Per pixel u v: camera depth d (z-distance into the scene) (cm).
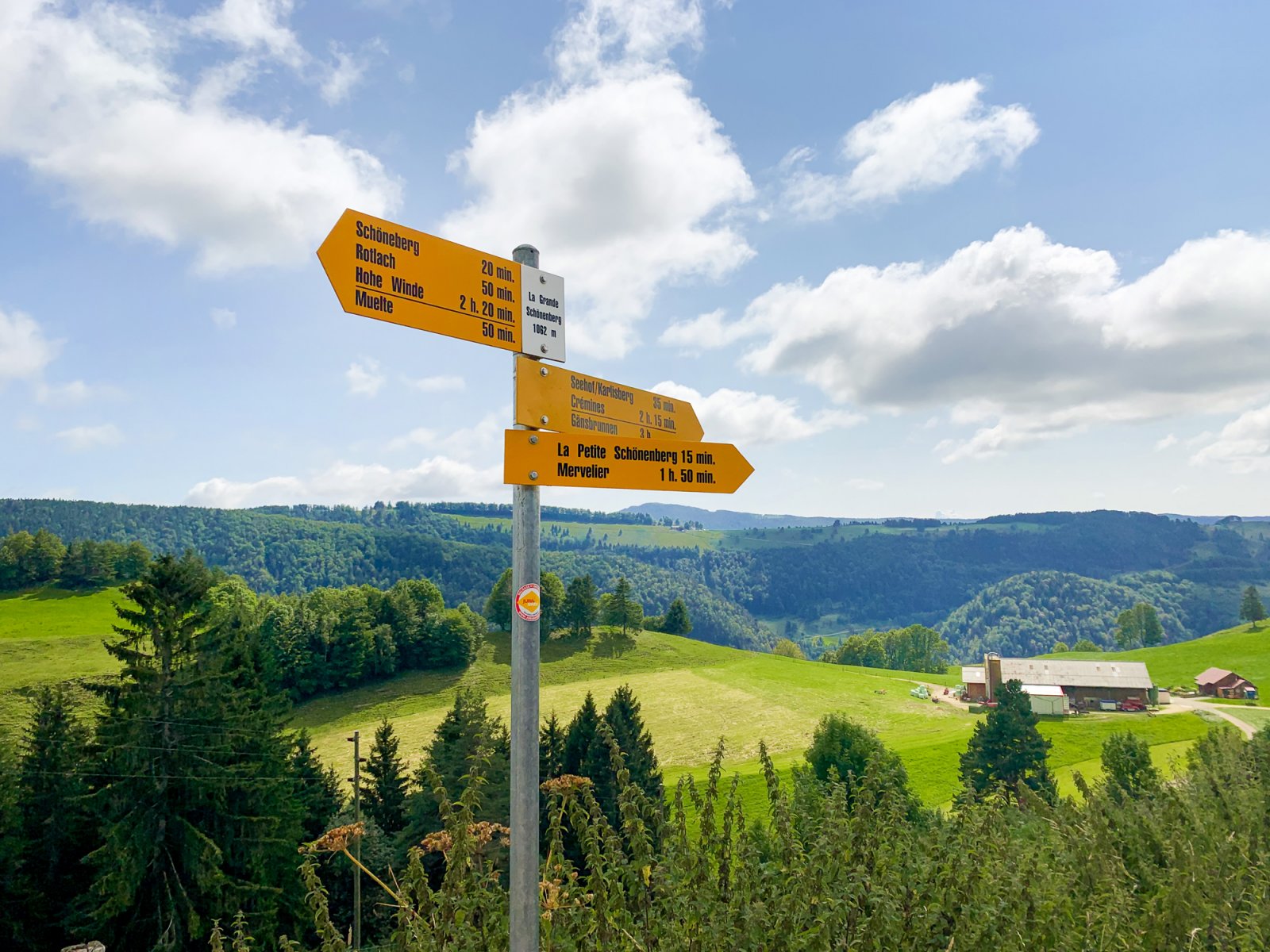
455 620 11581
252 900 2752
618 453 404
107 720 2853
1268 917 551
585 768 4116
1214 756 1010
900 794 547
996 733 5359
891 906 413
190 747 2788
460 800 456
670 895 425
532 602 339
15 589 12675
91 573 13262
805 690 10575
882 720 8931
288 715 4147
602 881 426
